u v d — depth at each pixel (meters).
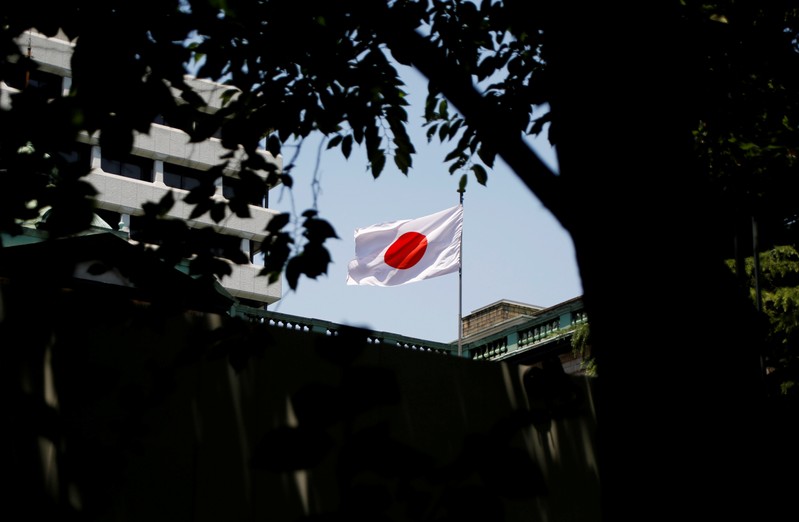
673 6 3.80
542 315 31.84
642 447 3.34
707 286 3.43
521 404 5.45
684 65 3.73
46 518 3.90
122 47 6.13
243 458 4.45
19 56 6.41
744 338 3.44
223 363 4.52
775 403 4.85
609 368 3.48
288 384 4.66
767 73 7.59
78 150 6.23
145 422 4.23
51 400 4.05
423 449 4.95
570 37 3.74
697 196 3.55
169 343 4.41
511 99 7.43
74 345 4.16
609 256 3.51
